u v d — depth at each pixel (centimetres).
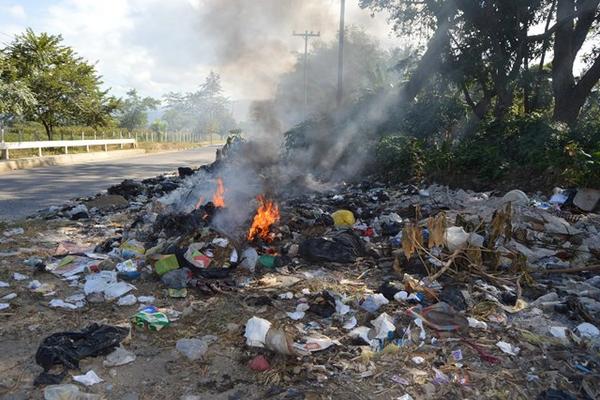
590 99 1680
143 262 544
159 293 469
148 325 391
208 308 434
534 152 1052
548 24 1524
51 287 483
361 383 322
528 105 1589
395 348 357
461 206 863
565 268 550
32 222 784
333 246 573
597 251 580
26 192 1180
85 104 2702
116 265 538
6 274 520
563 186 938
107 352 353
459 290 460
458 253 527
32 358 347
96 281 479
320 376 326
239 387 318
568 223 688
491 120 1421
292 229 695
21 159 1845
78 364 336
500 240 595
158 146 3475
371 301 439
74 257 571
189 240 571
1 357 347
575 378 332
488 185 1068
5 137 2341
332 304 432
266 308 436
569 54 1409
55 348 339
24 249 618
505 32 1485
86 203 957
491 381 327
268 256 563
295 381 322
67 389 301
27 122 3019
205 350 357
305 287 486
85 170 1770
